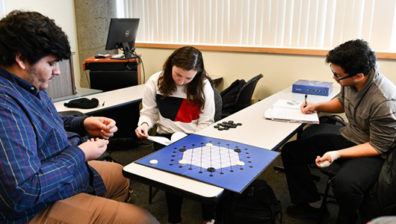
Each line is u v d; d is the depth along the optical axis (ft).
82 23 12.78
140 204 7.39
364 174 5.24
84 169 4.31
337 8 9.45
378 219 1.88
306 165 6.63
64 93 8.68
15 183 3.14
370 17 9.08
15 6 11.12
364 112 5.53
